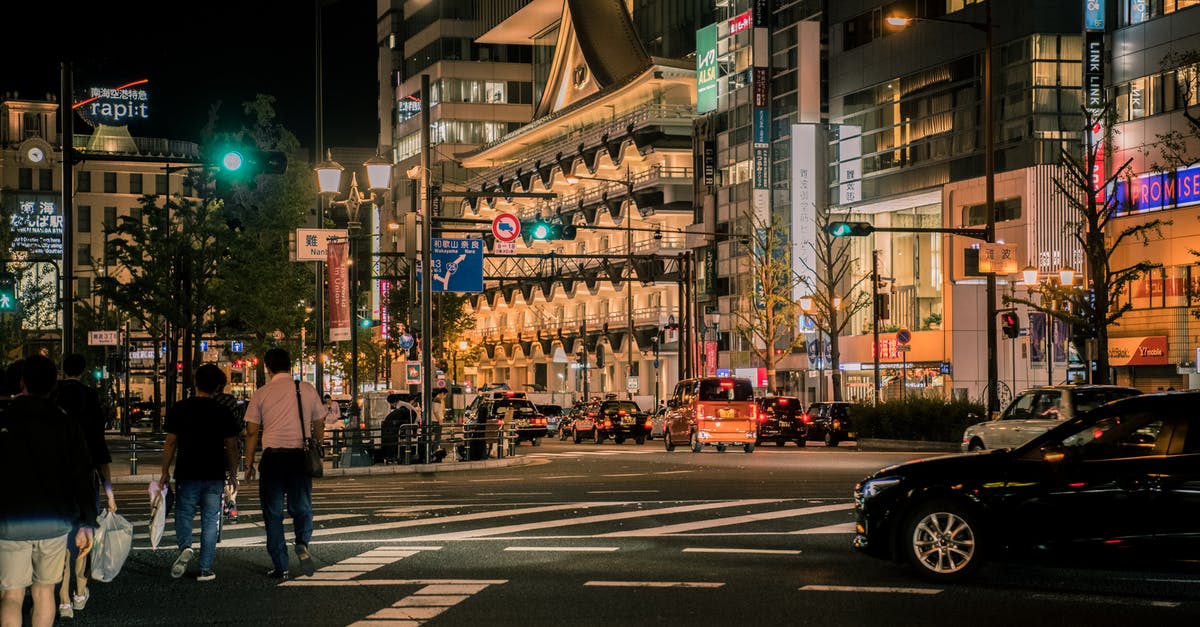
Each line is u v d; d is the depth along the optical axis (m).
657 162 90.62
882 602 11.08
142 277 57.34
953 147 60.69
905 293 66.50
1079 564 11.70
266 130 58.34
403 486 26.25
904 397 44.59
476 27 130.00
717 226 82.50
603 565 13.52
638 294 95.69
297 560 14.23
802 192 69.50
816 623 10.08
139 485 28.50
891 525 12.36
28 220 126.00
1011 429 26.58
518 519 18.45
